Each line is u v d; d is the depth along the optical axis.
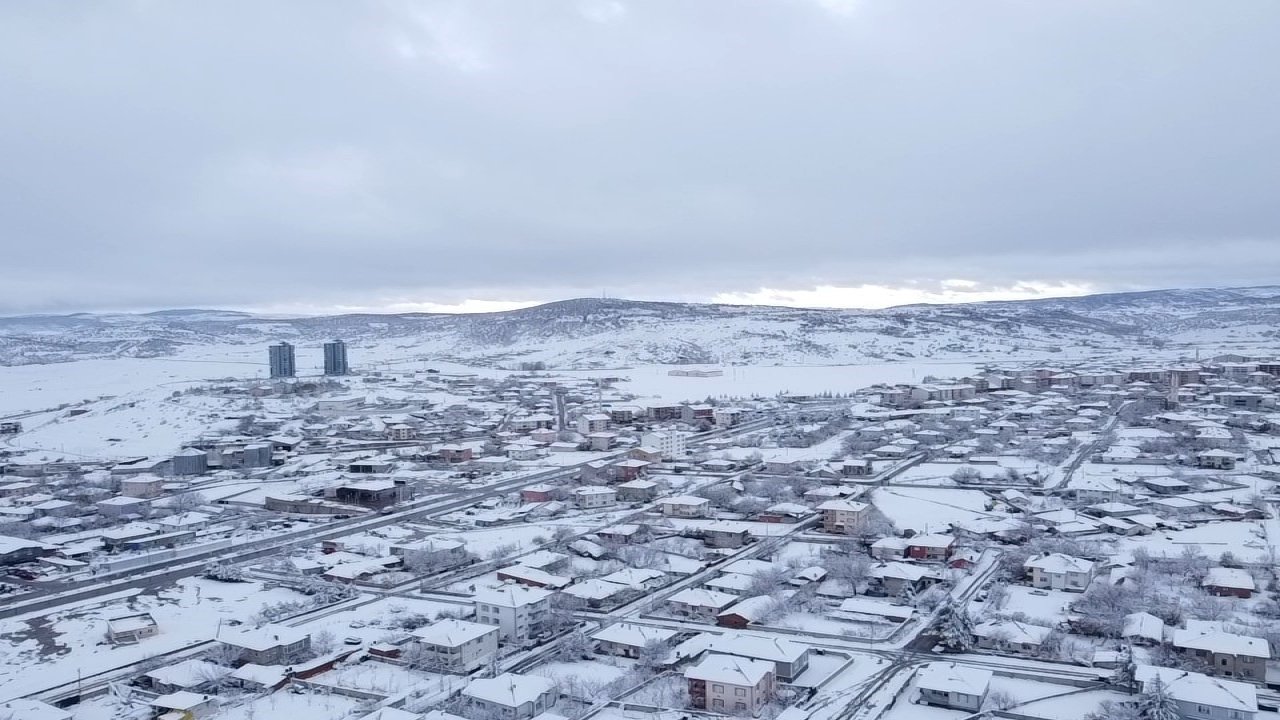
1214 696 97.81
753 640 118.12
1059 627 128.00
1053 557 153.12
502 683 104.88
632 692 109.06
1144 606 132.75
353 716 101.81
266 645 118.56
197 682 111.44
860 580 150.88
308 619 137.50
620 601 143.50
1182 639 114.06
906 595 142.00
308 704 106.12
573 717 101.75
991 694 105.62
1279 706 100.44
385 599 147.88
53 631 133.50
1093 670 113.00
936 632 128.00
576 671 116.31
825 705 104.69
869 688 109.38
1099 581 146.00
